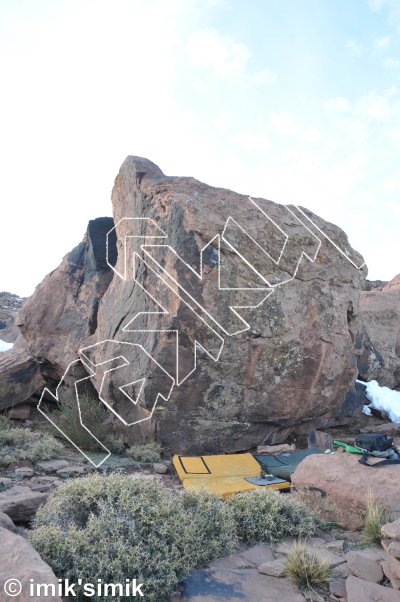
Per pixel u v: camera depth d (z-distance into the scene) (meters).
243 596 2.96
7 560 2.69
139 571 2.98
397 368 12.22
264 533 3.86
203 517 3.76
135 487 3.68
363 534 3.84
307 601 2.91
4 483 5.04
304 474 4.73
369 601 2.77
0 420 8.52
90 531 3.17
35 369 10.55
